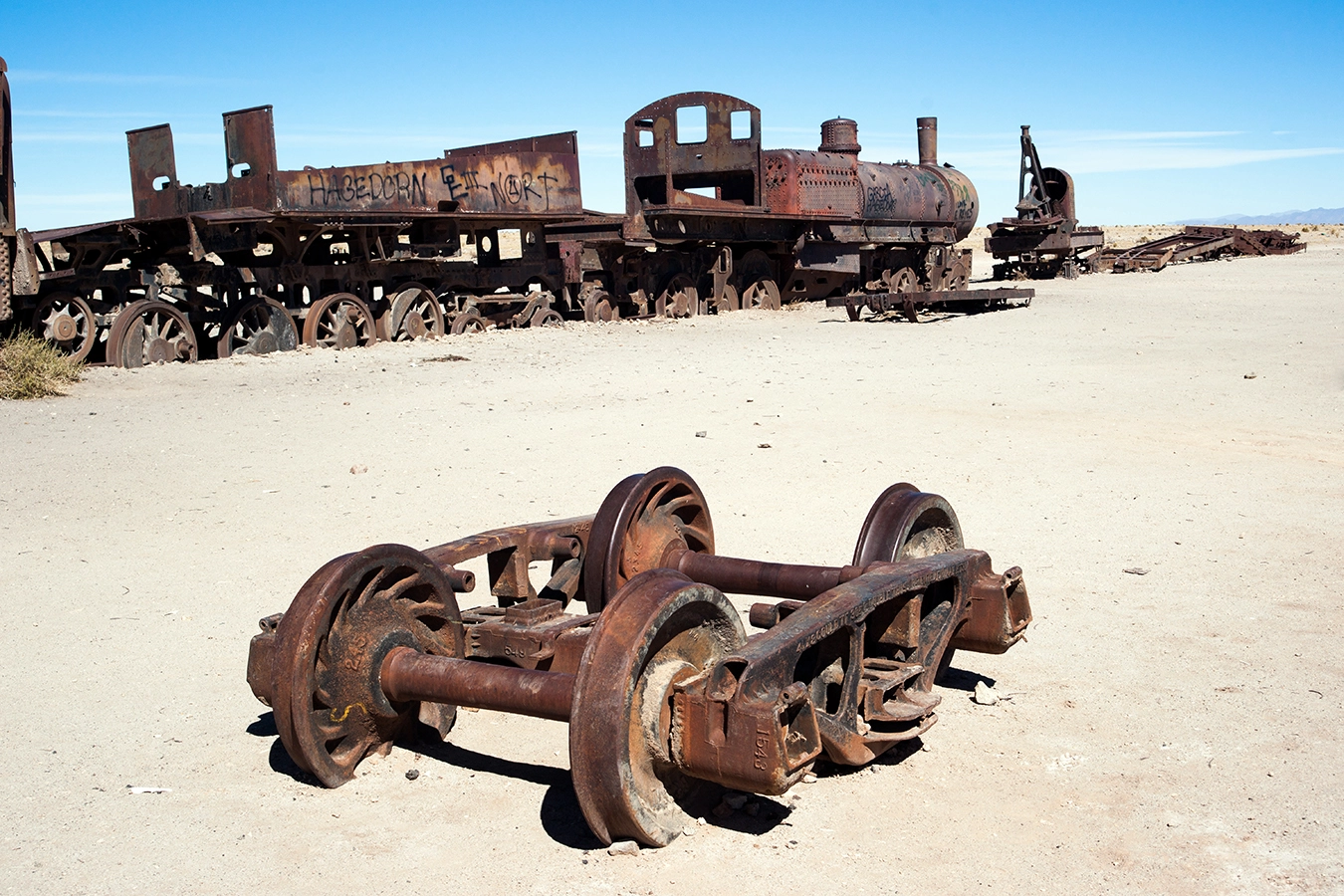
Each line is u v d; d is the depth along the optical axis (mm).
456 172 21531
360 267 20875
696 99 25469
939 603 5000
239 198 18578
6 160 15430
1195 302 28344
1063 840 3865
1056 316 25703
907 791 4254
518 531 5672
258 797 4316
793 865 3734
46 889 3676
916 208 32438
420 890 3633
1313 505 8422
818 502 8883
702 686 3779
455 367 18000
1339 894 3500
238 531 8336
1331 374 15172
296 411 13797
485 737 4902
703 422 12570
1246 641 5719
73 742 4844
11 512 9023
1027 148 40344
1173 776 4316
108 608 6652
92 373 16734
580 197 24547
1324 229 87062
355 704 4402
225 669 5684
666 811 3887
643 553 5539
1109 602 6395
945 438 11344
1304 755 4453
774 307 29969
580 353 19953
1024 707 5023
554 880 3672
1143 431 11539
